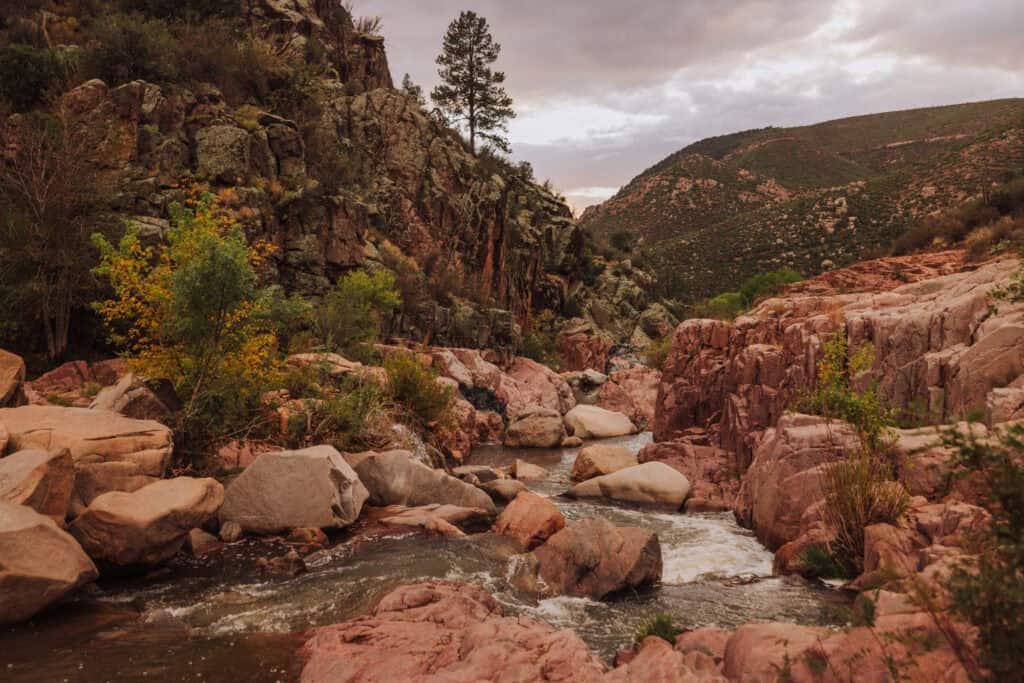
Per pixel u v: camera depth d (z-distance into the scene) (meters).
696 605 6.85
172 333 10.71
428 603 6.17
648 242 142.38
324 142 37.09
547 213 65.75
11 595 5.50
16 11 33.16
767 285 47.62
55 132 22.84
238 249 10.50
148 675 4.79
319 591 6.78
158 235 22.56
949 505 6.60
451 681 4.37
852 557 7.54
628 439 23.59
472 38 67.12
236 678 4.77
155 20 33.91
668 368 17.95
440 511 9.97
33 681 4.65
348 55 54.41
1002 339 8.28
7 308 19.31
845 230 90.44
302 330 25.72
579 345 55.38
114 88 27.19
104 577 6.97
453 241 46.97
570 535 7.70
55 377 17.28
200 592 6.73
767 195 156.38
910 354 10.03
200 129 28.23
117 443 8.00
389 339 33.06
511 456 19.36
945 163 94.00
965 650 2.94
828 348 10.73
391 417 15.23
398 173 44.91
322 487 8.99
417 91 62.28
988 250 19.88
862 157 194.50
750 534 9.98
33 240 19.59
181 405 10.98
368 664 4.73
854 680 3.48
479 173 52.44
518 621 5.64
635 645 5.49
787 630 4.47
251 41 39.22
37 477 6.34
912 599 3.05
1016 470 2.94
